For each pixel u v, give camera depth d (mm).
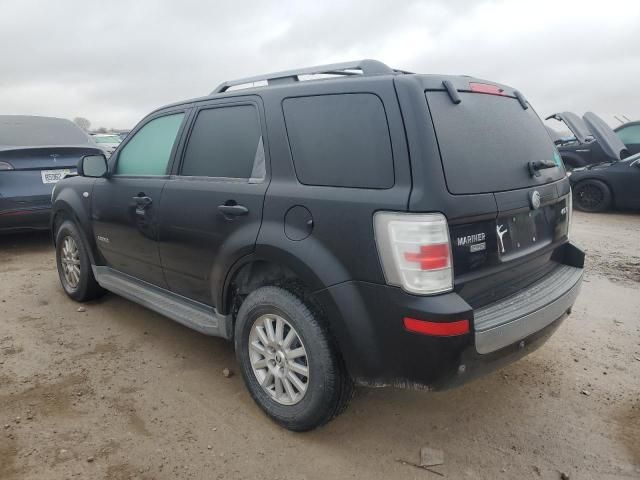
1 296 4867
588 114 9922
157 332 4078
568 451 2682
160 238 3508
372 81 2496
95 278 4441
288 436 2783
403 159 2314
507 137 2760
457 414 3010
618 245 6879
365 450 2682
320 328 2564
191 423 2883
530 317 2555
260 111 2951
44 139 6879
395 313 2293
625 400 3139
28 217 6148
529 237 2797
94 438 2732
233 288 3098
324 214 2500
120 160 4062
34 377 3355
